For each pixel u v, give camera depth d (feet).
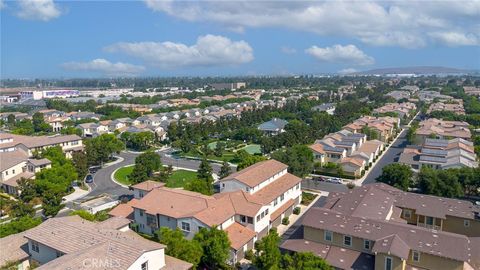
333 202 169.07
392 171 209.87
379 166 295.48
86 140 342.44
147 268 110.22
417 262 120.37
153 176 250.57
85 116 533.55
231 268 135.54
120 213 176.45
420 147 325.21
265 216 165.68
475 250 128.57
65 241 120.26
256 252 142.51
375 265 118.52
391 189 180.14
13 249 128.77
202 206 158.71
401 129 464.24
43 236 124.47
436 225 157.28
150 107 644.69
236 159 326.03
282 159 243.19
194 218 147.64
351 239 130.62
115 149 330.13
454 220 155.53
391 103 626.23
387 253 115.03
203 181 201.77
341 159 277.23
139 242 117.39
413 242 122.11
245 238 147.95
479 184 202.69
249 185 178.19
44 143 318.86
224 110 593.42
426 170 211.20
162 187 193.26
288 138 340.39
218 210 155.94
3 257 123.44
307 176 263.49
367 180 257.55
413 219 163.43
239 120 480.64
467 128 388.37
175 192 172.96
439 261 116.67
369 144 328.49
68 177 234.58
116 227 138.62
